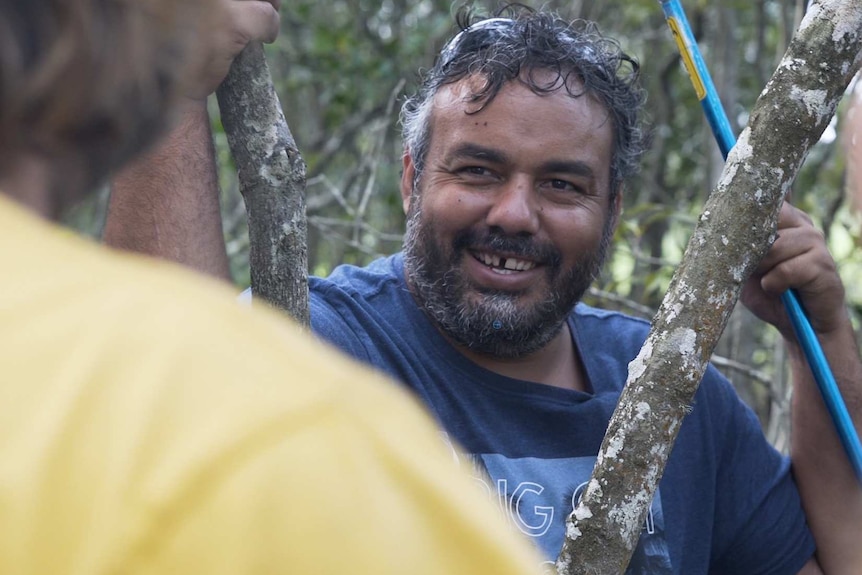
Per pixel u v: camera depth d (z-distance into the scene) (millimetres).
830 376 2559
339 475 849
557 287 2516
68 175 982
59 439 830
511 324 2469
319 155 6312
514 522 2365
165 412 840
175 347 869
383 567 844
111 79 929
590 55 2584
